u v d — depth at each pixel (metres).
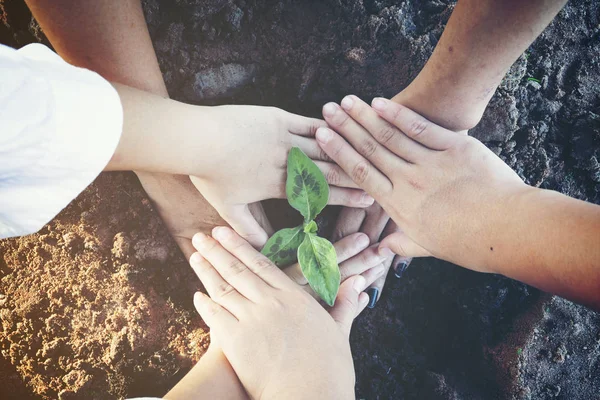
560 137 0.58
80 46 0.42
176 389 0.45
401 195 0.47
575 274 0.35
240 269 0.48
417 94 0.47
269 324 0.45
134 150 0.40
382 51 0.54
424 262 0.59
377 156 0.48
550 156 0.58
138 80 0.45
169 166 0.43
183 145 0.43
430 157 0.47
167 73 0.54
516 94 0.56
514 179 0.44
